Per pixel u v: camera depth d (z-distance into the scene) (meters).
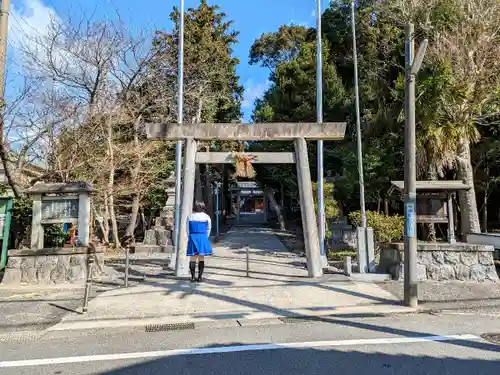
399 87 12.81
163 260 11.86
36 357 4.12
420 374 3.51
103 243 15.11
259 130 8.97
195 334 4.89
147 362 3.91
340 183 14.80
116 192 13.73
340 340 4.50
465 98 10.98
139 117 15.19
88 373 3.64
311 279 8.33
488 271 7.88
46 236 9.33
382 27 16.02
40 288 7.62
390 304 6.32
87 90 14.18
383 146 14.08
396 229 11.42
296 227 26.83
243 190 36.16
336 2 18.61
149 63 15.95
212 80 20.58
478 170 16.09
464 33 11.39
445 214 8.39
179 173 10.71
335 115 16.80
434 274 7.98
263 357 3.98
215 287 7.54
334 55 18.72
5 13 9.86
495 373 3.52
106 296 6.90
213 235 21.52
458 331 4.84
